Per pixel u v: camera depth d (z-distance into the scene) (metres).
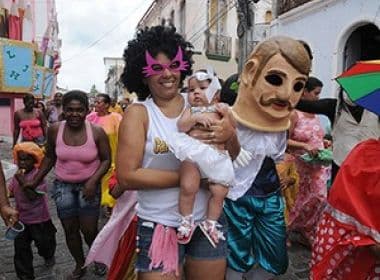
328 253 2.59
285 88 3.10
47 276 4.38
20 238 4.18
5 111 17.02
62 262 4.72
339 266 2.65
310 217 4.93
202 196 2.53
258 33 12.84
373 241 2.43
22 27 18.31
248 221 3.36
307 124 4.68
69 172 4.09
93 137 4.09
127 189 2.45
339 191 2.54
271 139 3.35
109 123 6.01
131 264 3.03
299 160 4.90
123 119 2.47
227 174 2.46
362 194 2.48
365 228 2.43
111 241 3.20
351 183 2.52
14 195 4.21
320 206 4.82
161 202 2.47
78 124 4.05
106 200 5.54
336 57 9.63
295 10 10.97
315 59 10.41
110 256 3.25
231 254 3.32
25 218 4.20
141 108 2.48
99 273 4.34
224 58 21.64
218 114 2.50
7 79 15.68
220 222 2.63
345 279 2.63
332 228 2.58
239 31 12.77
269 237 3.39
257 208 3.36
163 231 2.45
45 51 23.58
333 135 3.80
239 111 3.32
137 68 2.52
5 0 16.50
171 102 2.55
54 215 6.40
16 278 4.36
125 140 2.42
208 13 21.36
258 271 3.52
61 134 4.09
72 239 4.18
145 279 2.45
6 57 15.51
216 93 2.57
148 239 2.47
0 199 3.20
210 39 21.08
